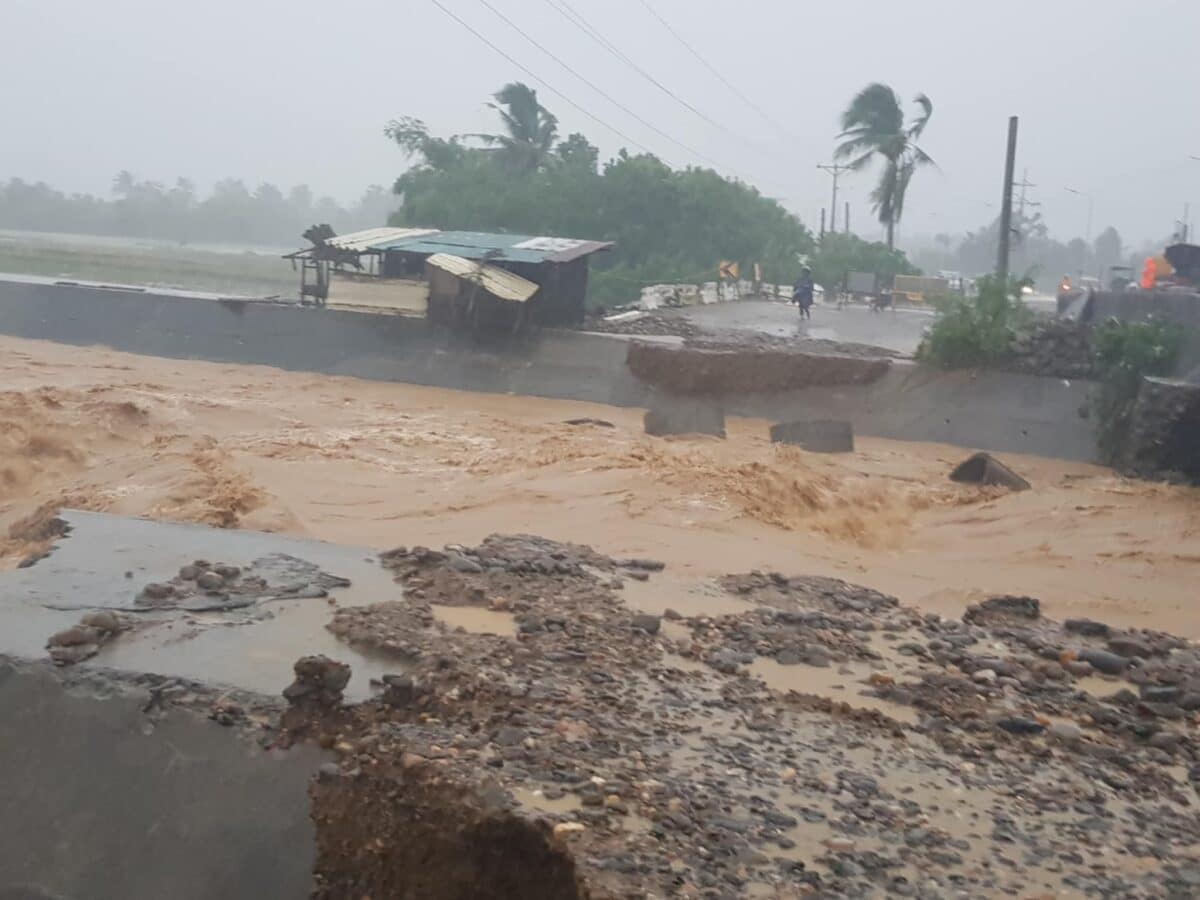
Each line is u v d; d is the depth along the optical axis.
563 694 7.64
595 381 31.02
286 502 16.58
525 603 9.79
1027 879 5.90
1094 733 8.07
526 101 61.22
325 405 28.39
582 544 14.33
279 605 9.09
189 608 8.82
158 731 7.04
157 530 11.14
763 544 15.66
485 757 6.51
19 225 122.94
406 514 16.34
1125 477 24.12
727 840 5.93
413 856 6.06
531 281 34.06
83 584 9.26
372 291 34.25
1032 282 31.45
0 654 7.66
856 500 19.56
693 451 22.56
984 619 11.09
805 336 38.47
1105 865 6.11
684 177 57.94
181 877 6.49
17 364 32.06
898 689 8.48
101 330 36.09
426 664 7.86
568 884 5.62
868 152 63.16
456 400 30.56
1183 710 8.63
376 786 6.38
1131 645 10.03
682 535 15.58
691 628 9.68
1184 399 23.61
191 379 31.33
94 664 7.58
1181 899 5.79
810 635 9.74
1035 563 16.41
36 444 21.05
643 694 7.91
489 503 17.06
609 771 6.54
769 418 29.16
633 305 44.69
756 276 55.81
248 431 24.06
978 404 27.70
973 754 7.46
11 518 16.02
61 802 6.91
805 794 6.60
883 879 5.75
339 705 7.12
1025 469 25.27
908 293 53.69
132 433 22.72
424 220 56.47
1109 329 26.92
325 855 6.38
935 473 23.86
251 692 7.28
